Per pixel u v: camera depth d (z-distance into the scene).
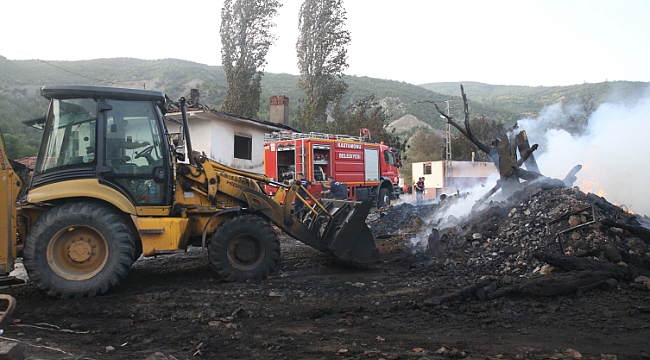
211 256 6.93
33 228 5.94
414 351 4.23
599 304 5.62
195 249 10.36
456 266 7.69
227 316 5.28
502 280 6.37
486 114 80.50
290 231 7.75
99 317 5.30
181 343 4.43
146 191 6.69
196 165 7.31
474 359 4.02
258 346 4.36
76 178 6.32
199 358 4.05
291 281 7.15
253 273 7.09
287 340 4.52
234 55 31.53
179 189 7.07
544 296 5.86
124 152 6.59
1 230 5.68
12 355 3.52
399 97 110.12
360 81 125.56
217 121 17.30
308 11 33.50
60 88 6.35
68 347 4.24
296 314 5.43
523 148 9.72
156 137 6.80
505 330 4.85
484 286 6.02
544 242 7.52
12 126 30.95
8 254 5.73
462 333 4.77
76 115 6.49
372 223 14.09
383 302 5.89
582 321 5.05
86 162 6.41
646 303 5.57
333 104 35.66
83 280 6.02
